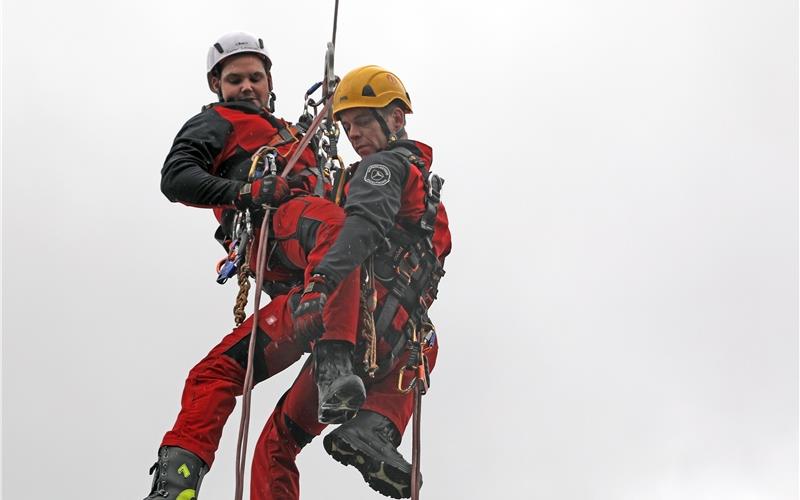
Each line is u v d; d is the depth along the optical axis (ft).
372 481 27.84
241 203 27.17
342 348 26.00
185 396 27.02
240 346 27.63
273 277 28.63
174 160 27.89
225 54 30.14
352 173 28.53
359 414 27.96
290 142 29.09
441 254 29.19
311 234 27.22
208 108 29.19
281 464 29.12
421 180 27.58
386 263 27.63
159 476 25.80
